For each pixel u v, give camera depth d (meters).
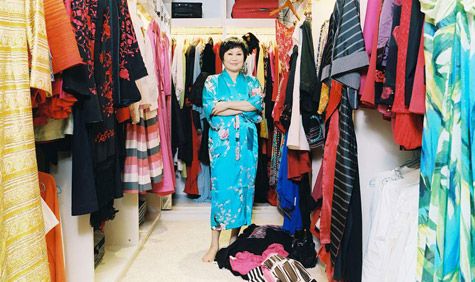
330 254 1.50
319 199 1.77
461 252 0.81
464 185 0.80
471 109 0.79
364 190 1.50
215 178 2.18
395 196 1.24
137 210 2.24
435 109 0.91
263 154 3.01
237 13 3.18
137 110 1.81
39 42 0.96
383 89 1.12
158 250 2.29
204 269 2.00
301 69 1.82
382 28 1.17
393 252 1.16
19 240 0.90
